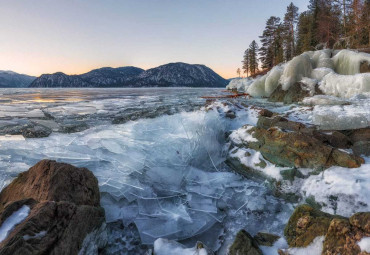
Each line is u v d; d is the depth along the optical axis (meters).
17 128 8.20
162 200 4.13
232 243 2.84
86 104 16.84
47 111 12.83
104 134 6.49
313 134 5.15
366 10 27.92
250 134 5.90
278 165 4.75
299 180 4.30
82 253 2.40
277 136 5.08
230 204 4.16
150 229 3.42
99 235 2.78
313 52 17.31
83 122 9.55
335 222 2.38
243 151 5.53
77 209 2.53
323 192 3.75
